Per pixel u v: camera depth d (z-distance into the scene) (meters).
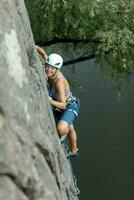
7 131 2.99
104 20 12.05
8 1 3.85
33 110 3.77
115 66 12.70
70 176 6.62
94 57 13.84
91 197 19.61
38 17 11.59
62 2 11.08
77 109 6.22
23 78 3.68
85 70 17.92
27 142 3.29
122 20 12.17
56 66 5.94
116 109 24.45
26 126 3.40
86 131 23.27
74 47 13.28
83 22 11.78
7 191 2.81
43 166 3.73
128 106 24.20
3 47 3.39
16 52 3.65
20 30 4.08
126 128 23.28
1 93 3.05
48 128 4.46
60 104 5.76
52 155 4.18
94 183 20.14
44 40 12.34
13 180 2.94
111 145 22.41
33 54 4.68
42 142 3.78
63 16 11.55
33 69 4.52
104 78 13.53
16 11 4.16
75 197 6.77
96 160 21.38
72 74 14.28
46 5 11.12
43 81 5.06
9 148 2.93
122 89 13.98
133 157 21.48
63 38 12.77
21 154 3.11
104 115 24.17
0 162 2.83
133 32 12.25
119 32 11.48
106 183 20.14
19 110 3.30
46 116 4.54
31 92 3.93
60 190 4.59
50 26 11.48
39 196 3.29
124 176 20.44
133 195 19.62
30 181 3.15
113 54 11.63
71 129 6.77
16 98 3.30
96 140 22.70
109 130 23.28
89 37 12.58
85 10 11.03
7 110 3.07
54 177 4.30
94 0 11.11
